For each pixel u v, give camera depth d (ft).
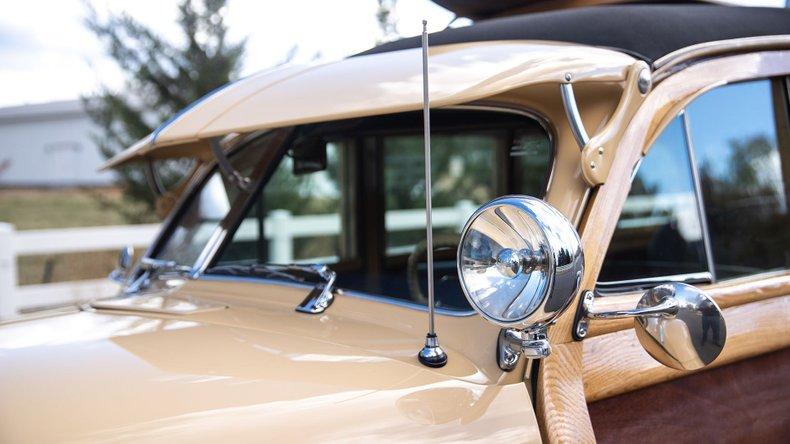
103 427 4.22
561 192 5.65
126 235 24.52
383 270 9.85
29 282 47.32
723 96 7.16
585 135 5.58
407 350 5.21
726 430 6.38
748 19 7.70
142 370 4.84
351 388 4.60
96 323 6.12
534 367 5.07
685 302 4.88
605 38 6.61
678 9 7.50
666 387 6.04
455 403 4.64
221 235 8.09
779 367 7.02
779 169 7.61
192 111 6.01
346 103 5.31
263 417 4.33
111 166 9.88
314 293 6.42
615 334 5.67
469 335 5.36
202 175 9.09
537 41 6.66
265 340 5.42
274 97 5.74
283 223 10.34
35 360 5.14
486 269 4.51
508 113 6.35
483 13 10.03
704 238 6.82
